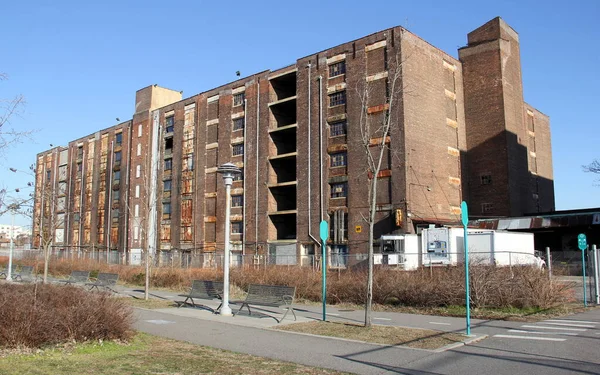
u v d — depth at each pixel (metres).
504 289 17.95
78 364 8.70
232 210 51.50
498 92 47.34
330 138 43.91
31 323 9.88
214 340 11.89
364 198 40.75
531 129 58.81
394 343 11.44
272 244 46.81
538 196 58.28
